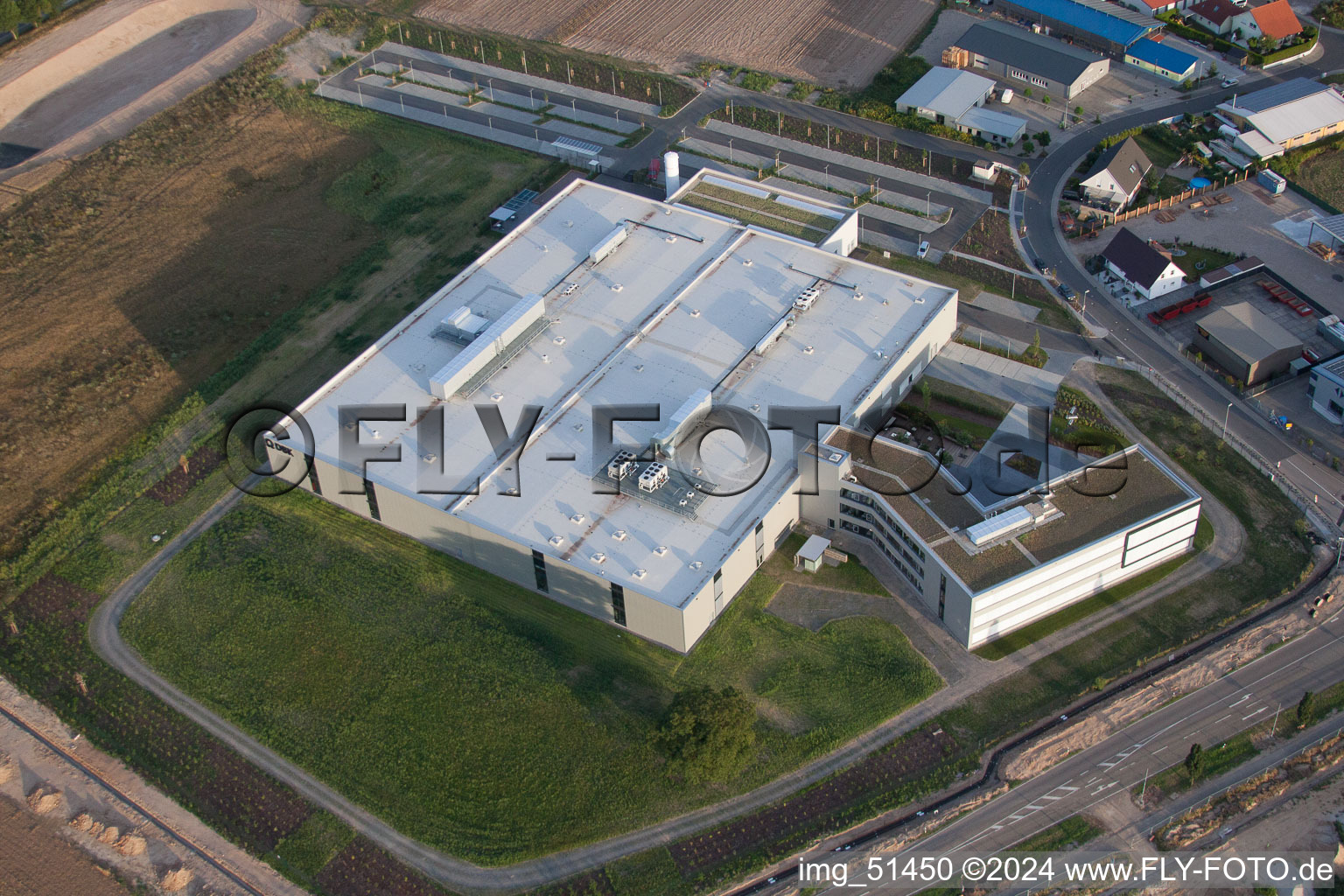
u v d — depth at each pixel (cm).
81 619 12256
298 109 19862
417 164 18462
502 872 10000
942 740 10700
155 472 13712
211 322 15738
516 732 10931
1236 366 13788
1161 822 9919
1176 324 14788
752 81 19850
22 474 13788
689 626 11175
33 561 12862
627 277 14825
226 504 13300
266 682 11531
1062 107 18688
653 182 17738
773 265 14838
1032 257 15988
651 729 10619
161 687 11581
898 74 19688
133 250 17050
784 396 13025
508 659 11531
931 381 14138
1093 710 10794
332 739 11019
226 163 18738
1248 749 10356
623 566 11400
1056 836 9906
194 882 10019
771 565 12338
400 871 10044
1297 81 18088
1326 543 12050
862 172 17725
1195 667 11050
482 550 12156
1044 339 14712
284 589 12319
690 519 11825
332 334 15388
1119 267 15362
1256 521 12400
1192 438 13288
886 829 10125
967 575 11150
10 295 16350
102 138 19525
